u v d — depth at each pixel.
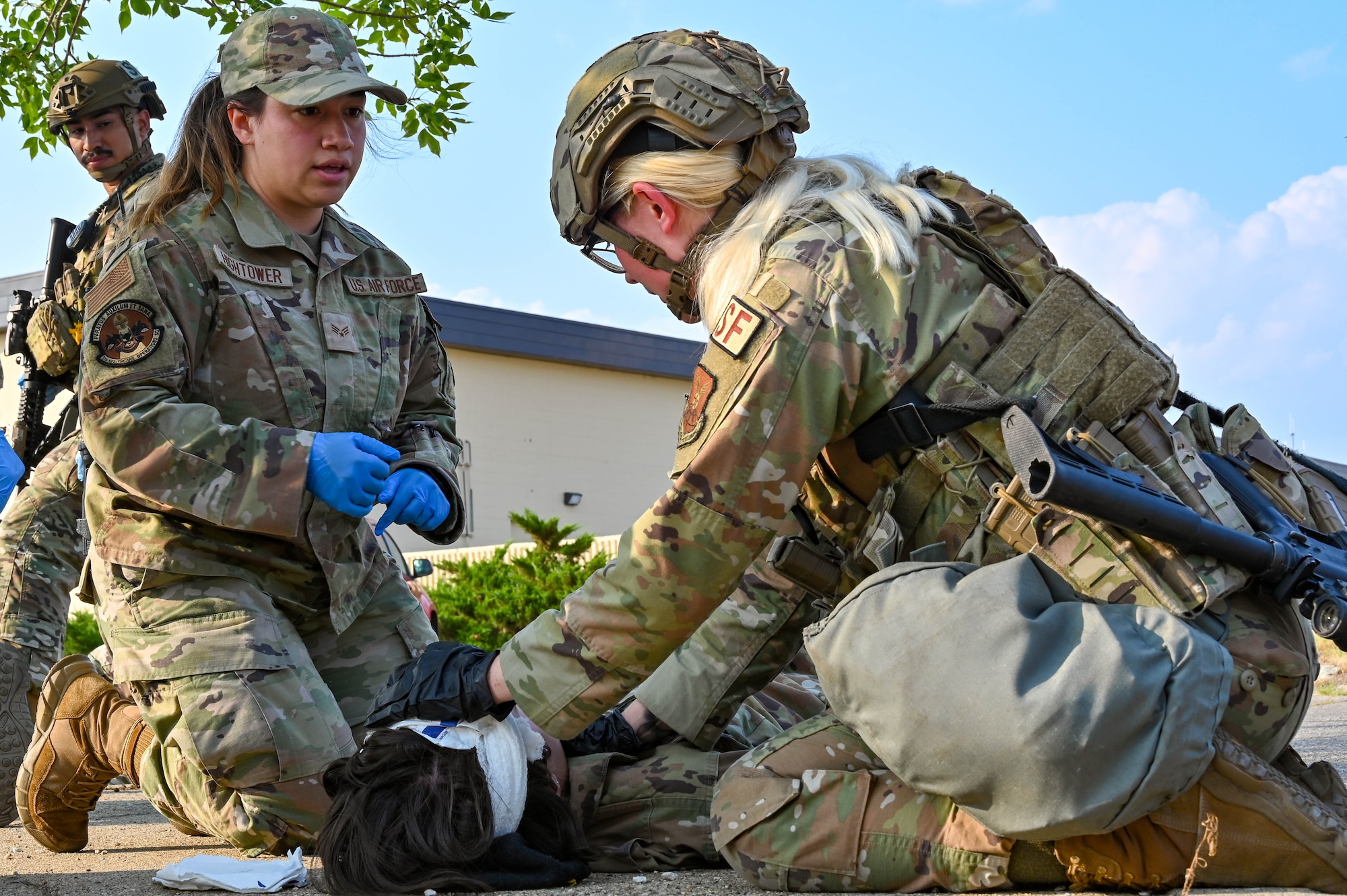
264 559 3.00
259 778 2.76
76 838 3.15
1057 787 1.80
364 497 2.88
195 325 2.99
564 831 2.41
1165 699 1.81
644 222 2.31
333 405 3.17
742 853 2.17
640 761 2.60
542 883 2.25
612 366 22.92
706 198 2.23
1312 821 1.91
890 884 2.10
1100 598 1.97
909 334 2.04
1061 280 2.05
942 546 2.10
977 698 1.84
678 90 2.19
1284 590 1.96
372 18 6.78
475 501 21.34
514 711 2.45
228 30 6.46
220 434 2.83
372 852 2.17
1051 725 1.79
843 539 2.32
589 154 2.27
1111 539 1.95
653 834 2.50
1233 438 2.23
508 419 21.95
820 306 2.03
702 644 2.67
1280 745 2.02
